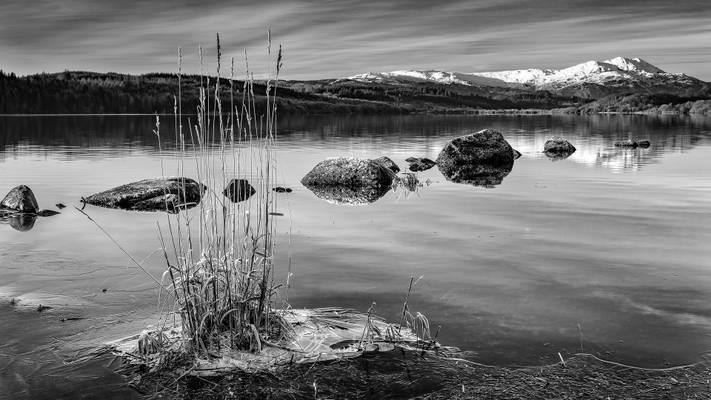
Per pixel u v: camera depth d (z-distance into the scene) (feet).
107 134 138.51
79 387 13.66
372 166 52.13
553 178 55.98
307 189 49.65
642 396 13.07
